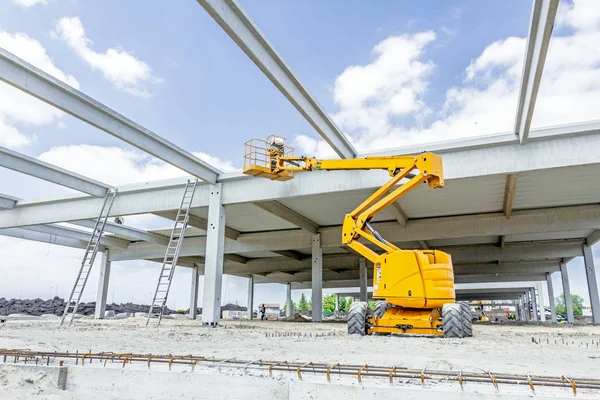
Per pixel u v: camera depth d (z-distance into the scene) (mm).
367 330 13438
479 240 31438
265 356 7695
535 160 14984
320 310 26062
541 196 20859
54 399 4973
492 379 4621
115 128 14672
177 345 10086
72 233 29312
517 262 40094
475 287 49938
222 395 5082
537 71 10320
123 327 17016
